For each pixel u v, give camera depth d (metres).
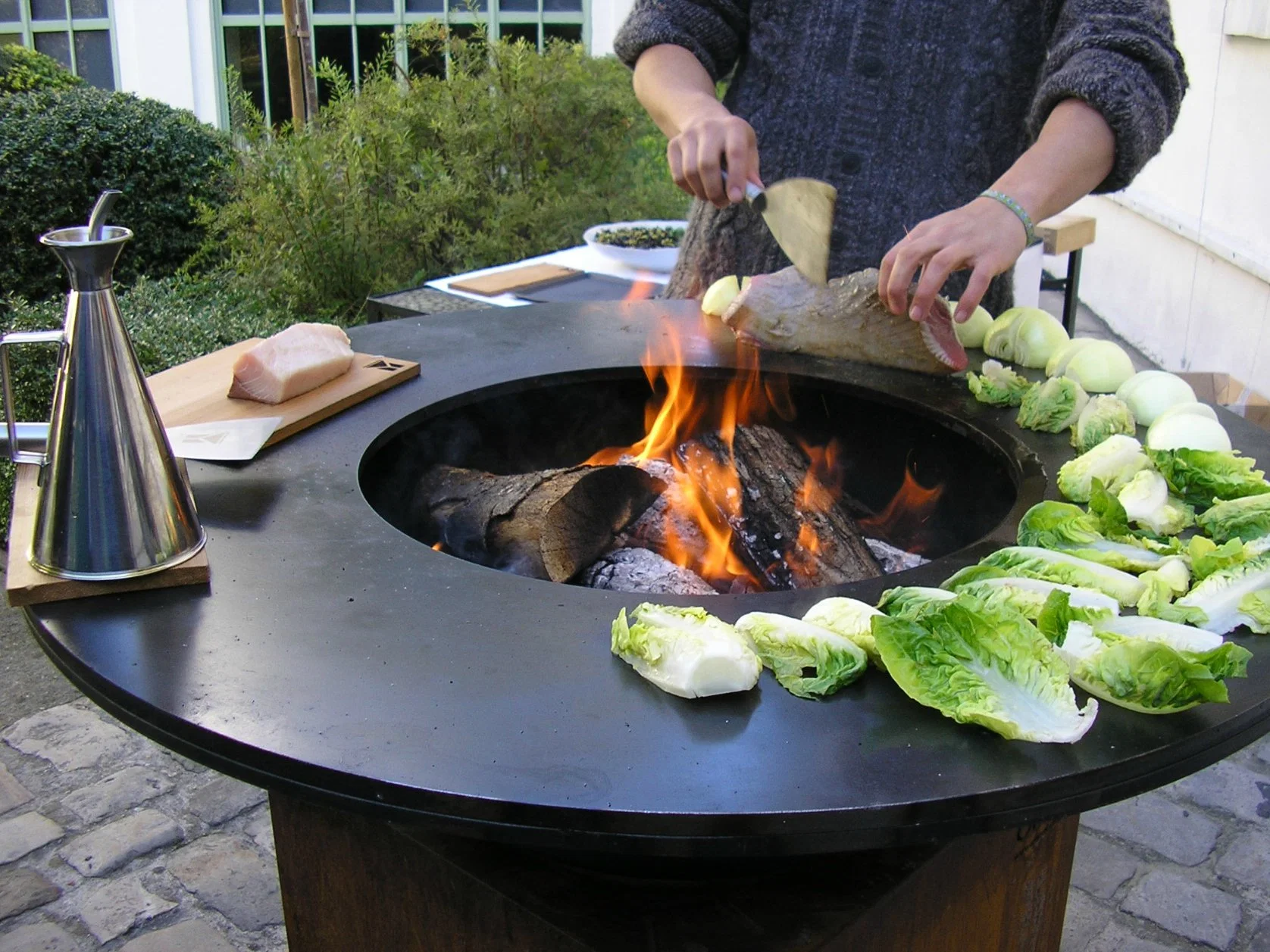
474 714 0.85
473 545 1.46
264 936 1.90
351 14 6.58
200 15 6.64
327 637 0.96
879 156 1.90
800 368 1.71
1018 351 1.67
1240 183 4.41
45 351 3.30
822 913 0.99
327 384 1.53
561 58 4.93
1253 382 4.30
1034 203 1.46
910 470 1.65
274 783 0.81
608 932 0.96
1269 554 0.99
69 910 1.94
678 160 1.56
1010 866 1.23
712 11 1.95
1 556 2.96
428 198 4.46
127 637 0.95
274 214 4.29
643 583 1.53
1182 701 0.82
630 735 0.83
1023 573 1.01
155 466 1.03
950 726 0.84
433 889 1.11
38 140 4.76
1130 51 1.58
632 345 1.80
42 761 2.33
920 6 1.81
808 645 0.90
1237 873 2.08
